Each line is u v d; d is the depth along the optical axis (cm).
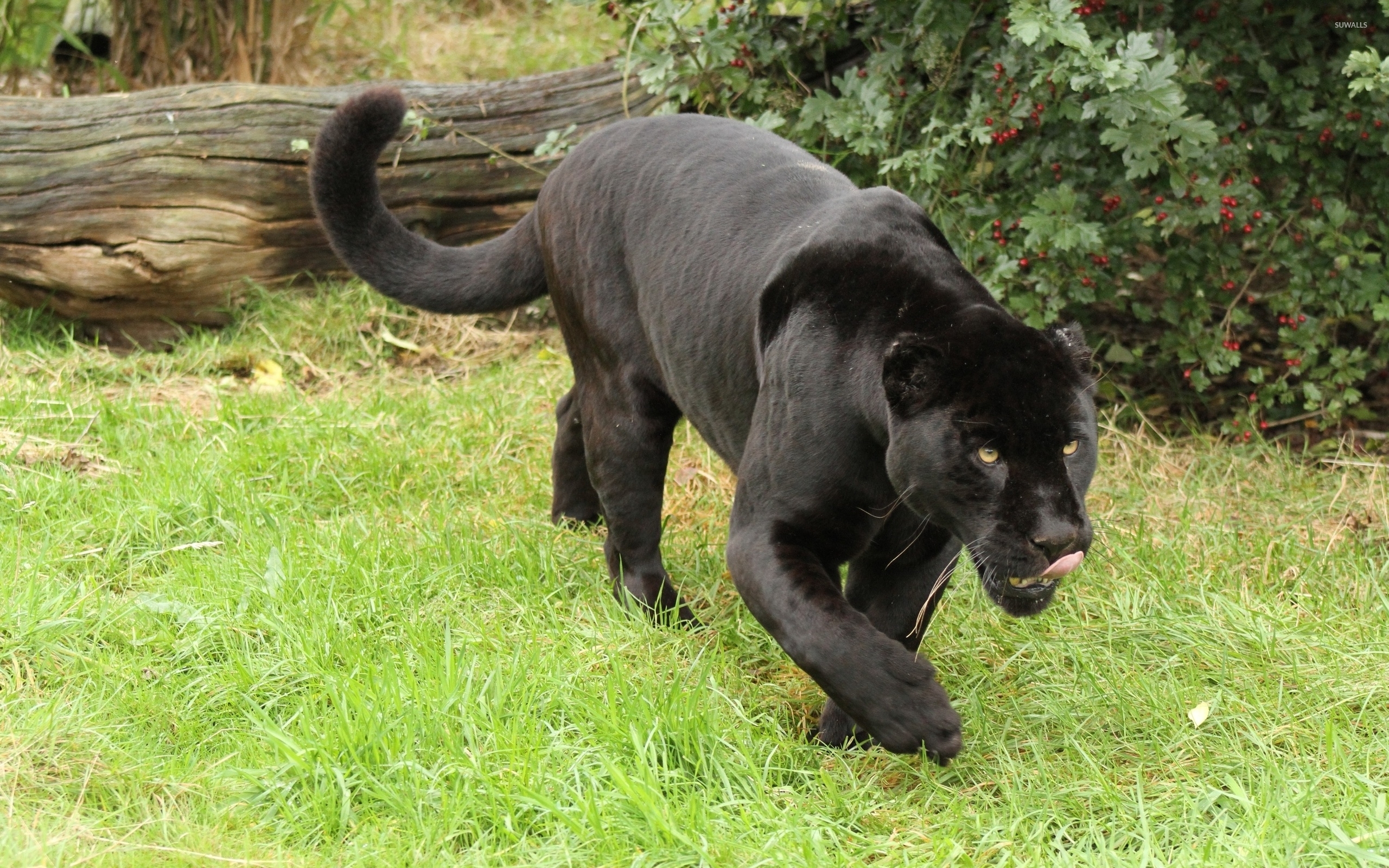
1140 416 382
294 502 351
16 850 256
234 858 261
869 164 388
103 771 273
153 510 337
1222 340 376
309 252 445
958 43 373
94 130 424
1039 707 299
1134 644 313
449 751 279
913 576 296
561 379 405
